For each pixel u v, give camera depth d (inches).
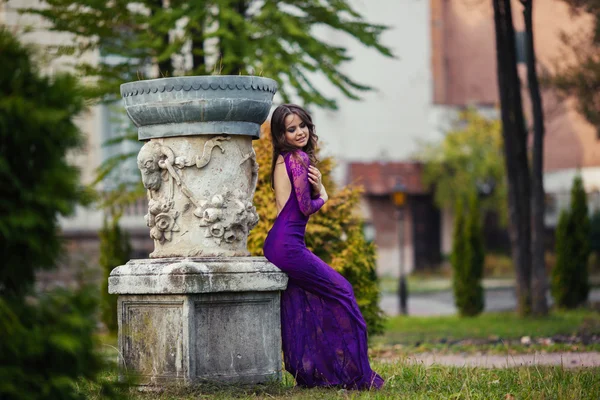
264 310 289.0
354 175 1835.6
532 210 853.8
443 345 538.6
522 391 283.3
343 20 698.2
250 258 288.7
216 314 279.4
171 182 289.0
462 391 282.2
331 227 410.9
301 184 293.7
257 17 656.4
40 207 187.2
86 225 1150.3
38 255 188.7
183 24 706.2
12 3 773.3
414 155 1877.5
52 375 185.9
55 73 193.8
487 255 1862.7
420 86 1935.3
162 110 284.5
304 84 681.6
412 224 1889.8
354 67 1907.0
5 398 178.7
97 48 683.4
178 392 267.9
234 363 281.6
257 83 287.6
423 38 1941.4
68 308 187.9
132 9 727.7
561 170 1781.5
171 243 290.0
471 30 1934.1
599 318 756.6
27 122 182.5
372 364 365.7
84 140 193.6
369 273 444.8
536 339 557.9
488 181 1843.0
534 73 788.0
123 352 285.0
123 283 283.4
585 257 912.9
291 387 289.7
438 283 1713.8
